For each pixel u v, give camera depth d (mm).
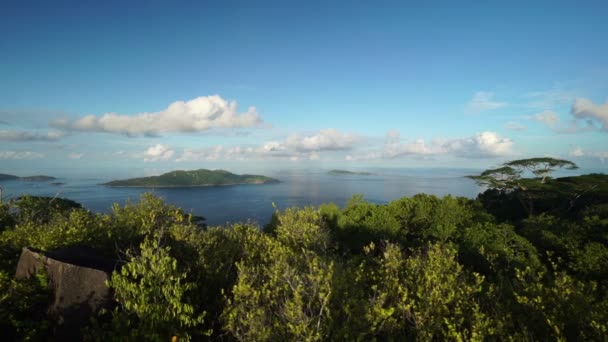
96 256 7336
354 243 21547
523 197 38438
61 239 8461
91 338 5281
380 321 6047
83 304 5945
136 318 5793
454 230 20750
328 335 5395
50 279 6359
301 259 8258
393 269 7965
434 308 6234
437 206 23984
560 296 6289
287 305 5871
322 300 5945
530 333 5645
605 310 5820
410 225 24438
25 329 5598
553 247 18188
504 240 18078
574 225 19172
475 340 5285
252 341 5676
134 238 9430
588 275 14117
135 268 6148
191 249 8891
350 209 28453
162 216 10773
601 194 33531
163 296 6098
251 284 6863
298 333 5188
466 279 7742
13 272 7348
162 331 5566
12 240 8758
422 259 8602
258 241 10305
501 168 41250
